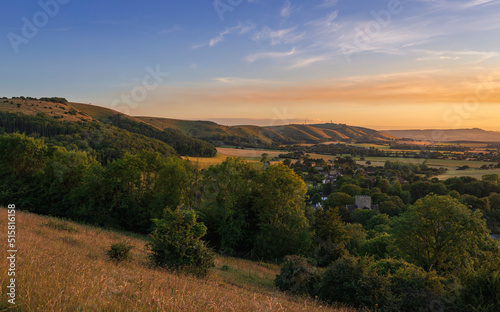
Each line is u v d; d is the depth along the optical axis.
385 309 12.56
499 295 10.51
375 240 40.25
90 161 44.69
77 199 37.53
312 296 14.83
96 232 23.98
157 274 10.39
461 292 11.68
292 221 32.56
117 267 10.23
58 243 14.29
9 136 42.53
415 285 13.11
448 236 28.48
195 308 5.14
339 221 31.66
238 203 35.78
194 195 38.56
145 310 4.68
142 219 38.22
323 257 29.33
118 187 38.69
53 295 4.40
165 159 41.66
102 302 4.54
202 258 14.75
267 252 30.44
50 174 41.03
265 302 6.57
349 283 13.58
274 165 35.59
